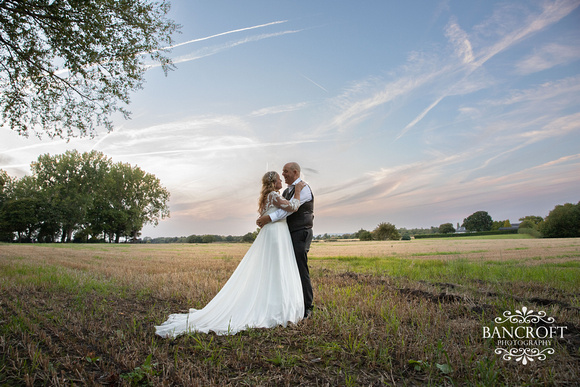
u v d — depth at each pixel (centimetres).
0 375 234
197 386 219
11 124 1018
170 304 506
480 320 374
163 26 988
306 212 429
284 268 402
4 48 920
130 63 973
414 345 288
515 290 589
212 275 864
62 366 257
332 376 242
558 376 229
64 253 2006
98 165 7056
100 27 846
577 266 1053
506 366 250
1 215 5916
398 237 7294
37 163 6806
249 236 5128
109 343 313
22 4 819
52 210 6150
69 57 907
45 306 467
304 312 401
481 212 10594
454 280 754
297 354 286
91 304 491
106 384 226
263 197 428
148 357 254
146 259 1567
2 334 330
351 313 394
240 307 388
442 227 10769
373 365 255
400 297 527
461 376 236
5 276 758
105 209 6506
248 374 245
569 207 5828
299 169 449
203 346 299
